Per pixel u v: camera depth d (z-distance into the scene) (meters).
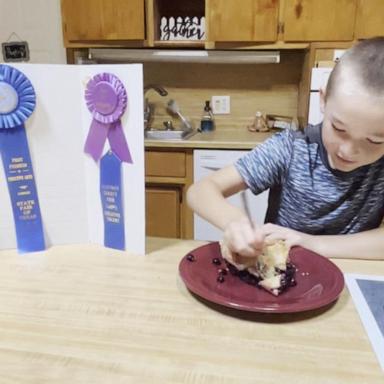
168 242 0.88
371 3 2.02
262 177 1.01
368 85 0.66
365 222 1.01
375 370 0.50
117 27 2.21
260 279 0.68
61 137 0.80
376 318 0.60
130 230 0.82
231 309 0.62
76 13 2.22
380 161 0.93
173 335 0.56
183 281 0.69
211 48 2.21
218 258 0.77
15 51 2.60
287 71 2.49
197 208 0.90
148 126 2.56
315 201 0.99
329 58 2.06
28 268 0.76
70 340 0.55
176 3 2.46
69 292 0.67
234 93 2.57
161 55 2.31
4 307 0.63
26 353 0.52
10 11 2.54
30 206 0.82
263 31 2.13
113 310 0.62
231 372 0.49
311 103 2.10
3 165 0.79
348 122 0.69
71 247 0.85
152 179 2.20
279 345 0.54
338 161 0.80
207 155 2.11
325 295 0.63
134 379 0.48
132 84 0.75
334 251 0.81
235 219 0.80
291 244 0.81
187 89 2.60
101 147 0.80
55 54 2.59
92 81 0.77
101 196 0.83
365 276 0.73
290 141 1.02
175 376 0.49
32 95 0.77
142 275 0.73
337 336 0.56
